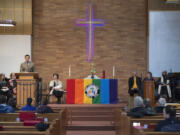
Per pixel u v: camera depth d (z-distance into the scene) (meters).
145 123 7.66
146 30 18.03
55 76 15.23
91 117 13.40
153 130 6.39
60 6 18.09
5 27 17.34
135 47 18.14
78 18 18.11
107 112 13.57
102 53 18.08
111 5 18.17
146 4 18.14
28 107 10.04
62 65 17.98
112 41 18.14
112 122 12.80
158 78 17.58
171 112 6.17
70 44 18.06
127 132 7.78
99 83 14.20
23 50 17.39
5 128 6.33
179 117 8.17
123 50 18.11
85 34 18.14
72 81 14.17
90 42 18.11
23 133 5.41
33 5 18.02
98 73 18.02
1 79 15.66
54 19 18.06
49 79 17.89
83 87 14.16
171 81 16.22
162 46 17.75
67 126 12.19
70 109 13.08
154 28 17.80
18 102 12.02
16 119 8.27
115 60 18.09
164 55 17.72
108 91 14.20
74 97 14.13
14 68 17.30
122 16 18.19
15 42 17.39
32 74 12.15
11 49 17.33
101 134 11.54
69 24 18.09
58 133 7.74
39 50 17.97
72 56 18.05
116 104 13.99
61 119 8.76
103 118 13.40
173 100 16.09
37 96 13.13
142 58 18.09
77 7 18.16
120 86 18.00
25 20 17.50
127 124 7.82
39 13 18.03
